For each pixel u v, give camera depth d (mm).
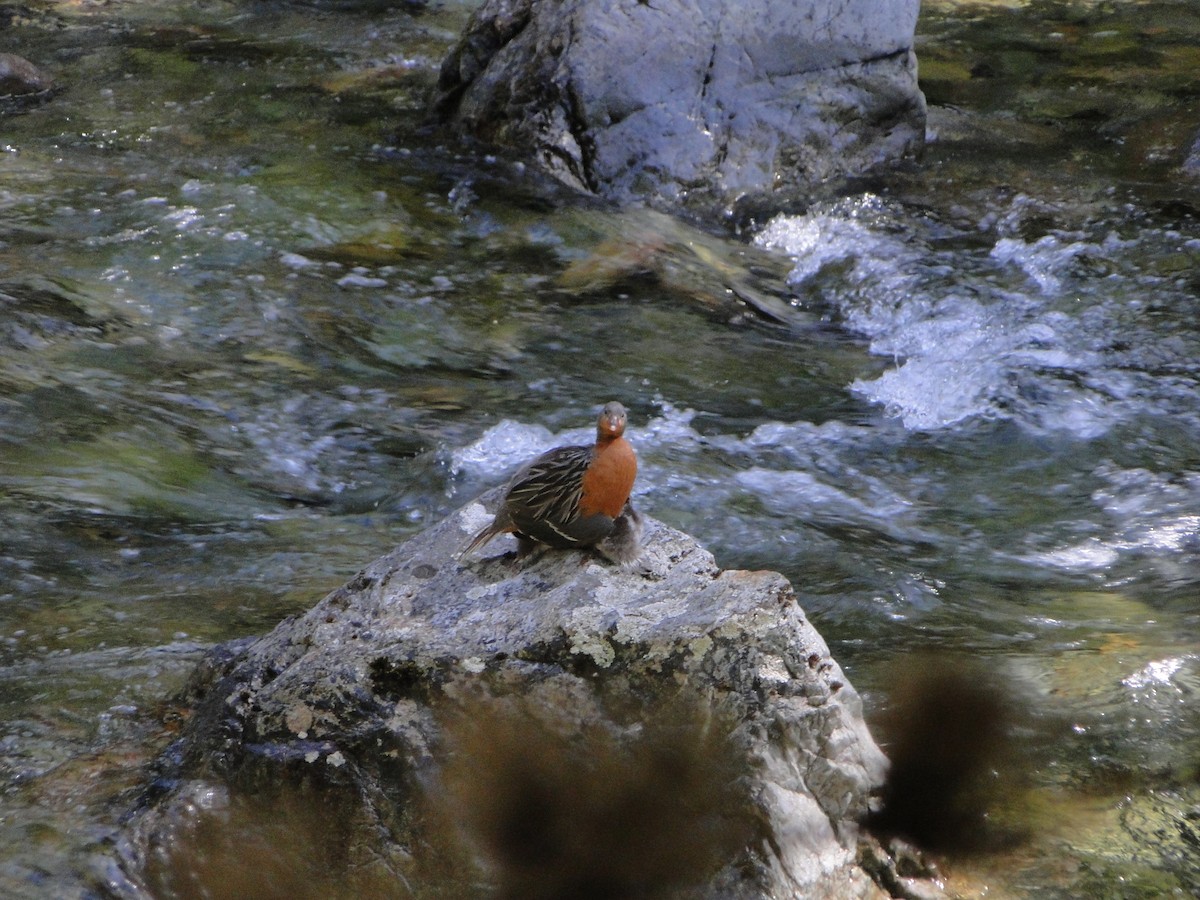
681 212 24969
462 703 8164
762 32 26016
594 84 25375
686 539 9164
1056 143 28609
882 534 15078
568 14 25969
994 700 10680
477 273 22047
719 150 25594
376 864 8062
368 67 31719
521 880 8031
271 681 8602
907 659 11570
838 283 22625
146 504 14648
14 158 25234
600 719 8031
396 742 8141
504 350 19656
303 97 29438
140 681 10633
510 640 8227
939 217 24938
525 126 25938
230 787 8281
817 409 18391
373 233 23016
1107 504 15930
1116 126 29516
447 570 9195
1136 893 8430
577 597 8422
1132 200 25484
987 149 28188
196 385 17750
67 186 24031
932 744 9789
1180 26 36562
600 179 25281
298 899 8039
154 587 12750
